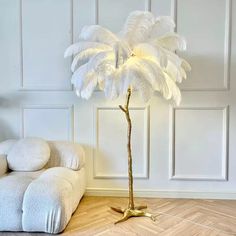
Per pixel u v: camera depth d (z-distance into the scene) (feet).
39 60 9.96
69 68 9.93
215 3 9.48
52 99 10.03
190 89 9.70
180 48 7.64
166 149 9.91
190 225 7.66
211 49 9.58
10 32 9.92
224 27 9.52
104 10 9.70
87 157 10.09
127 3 9.64
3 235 6.93
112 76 7.10
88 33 7.56
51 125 10.10
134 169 9.98
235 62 9.57
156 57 7.02
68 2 9.76
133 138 9.92
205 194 9.87
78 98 9.98
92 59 7.15
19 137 10.16
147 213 8.29
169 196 9.95
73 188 7.88
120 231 7.27
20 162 8.59
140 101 9.80
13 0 9.82
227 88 9.63
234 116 9.71
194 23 9.54
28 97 10.07
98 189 10.10
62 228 7.04
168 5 9.57
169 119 9.83
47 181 7.29
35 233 7.06
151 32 7.73
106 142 10.01
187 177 9.88
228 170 9.80
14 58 10.00
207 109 9.75
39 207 6.93
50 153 9.17
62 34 9.85
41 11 9.82
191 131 9.84
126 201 9.54
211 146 9.82
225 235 7.09
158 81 6.97
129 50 6.97
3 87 10.09
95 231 7.25
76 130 10.05
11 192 7.04
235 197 9.79
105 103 9.91
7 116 10.16
